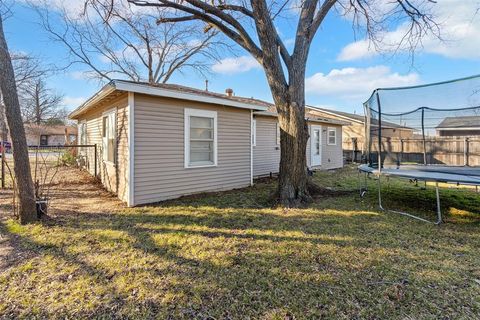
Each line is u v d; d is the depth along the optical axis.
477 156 7.07
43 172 10.75
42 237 3.64
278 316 2.04
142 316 2.05
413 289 2.39
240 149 7.81
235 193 6.96
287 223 4.33
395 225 4.25
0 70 3.96
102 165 7.98
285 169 5.68
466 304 2.18
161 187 5.98
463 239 3.65
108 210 5.15
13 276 2.62
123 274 2.66
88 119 10.25
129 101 5.40
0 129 8.09
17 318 2.03
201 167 6.77
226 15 5.59
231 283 2.50
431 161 7.84
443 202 5.93
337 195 6.62
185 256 3.07
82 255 3.10
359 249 3.28
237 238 3.64
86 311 2.11
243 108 7.77
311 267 2.80
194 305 2.18
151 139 5.77
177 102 6.21
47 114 22.25
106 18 6.74
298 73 5.58
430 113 7.20
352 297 2.27
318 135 13.46
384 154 6.31
